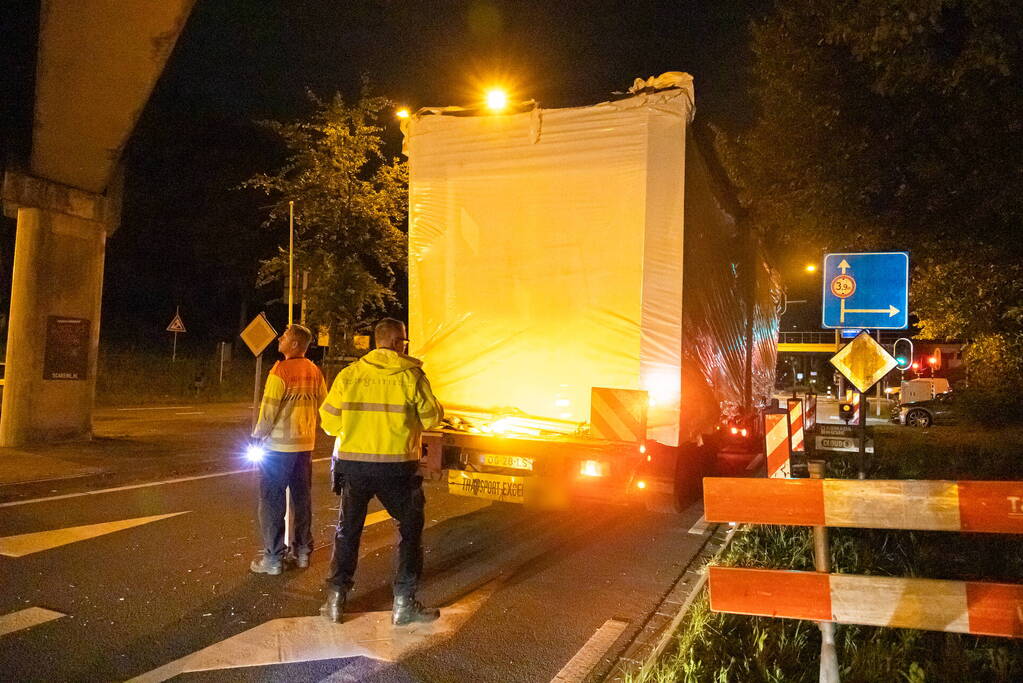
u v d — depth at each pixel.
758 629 4.84
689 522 8.64
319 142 18.31
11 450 11.72
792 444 10.94
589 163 6.97
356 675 4.41
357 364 5.17
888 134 10.71
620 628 5.25
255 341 10.09
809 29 11.12
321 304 18.59
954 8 7.96
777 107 12.28
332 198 18.06
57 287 12.66
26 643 4.71
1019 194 9.21
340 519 5.27
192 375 29.78
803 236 13.34
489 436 7.23
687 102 6.69
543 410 7.14
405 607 5.17
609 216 6.91
